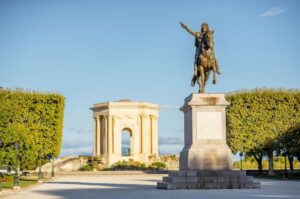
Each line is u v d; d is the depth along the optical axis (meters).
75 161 122.12
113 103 133.62
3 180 69.06
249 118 89.06
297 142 84.56
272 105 89.19
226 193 37.25
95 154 135.50
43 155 89.38
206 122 43.69
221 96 44.09
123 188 48.12
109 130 132.50
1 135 66.62
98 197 36.19
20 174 90.31
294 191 39.94
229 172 42.69
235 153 89.62
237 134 88.81
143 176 90.25
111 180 72.25
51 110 91.12
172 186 42.16
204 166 42.88
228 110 89.94
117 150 132.12
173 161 124.88
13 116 88.88
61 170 114.62
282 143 86.75
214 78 45.47
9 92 89.69
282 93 89.56
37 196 39.12
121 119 133.62
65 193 42.31
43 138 90.19
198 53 46.06
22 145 71.38
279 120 88.94
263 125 88.81
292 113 89.19
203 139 43.50
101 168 118.69
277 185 51.47
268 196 34.53
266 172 95.38
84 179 77.88
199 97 43.94
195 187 42.16
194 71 45.91
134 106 134.25
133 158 131.75
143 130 134.12
